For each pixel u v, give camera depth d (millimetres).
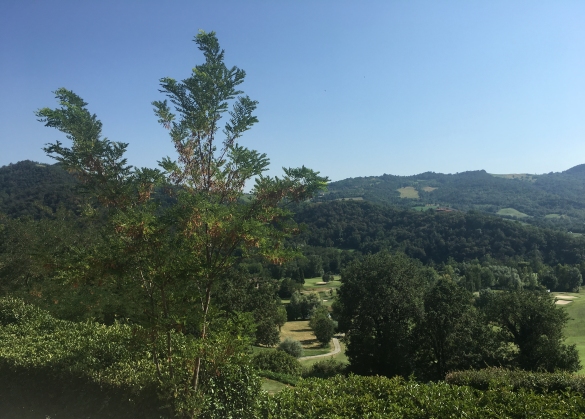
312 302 55969
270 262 5703
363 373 24688
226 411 6027
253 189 5805
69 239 15922
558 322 22562
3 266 20234
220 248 5477
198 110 5973
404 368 23500
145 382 6148
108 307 7184
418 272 27438
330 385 7457
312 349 40000
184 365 5891
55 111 5238
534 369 21719
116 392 6430
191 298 5625
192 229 5027
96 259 4938
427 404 6344
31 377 7566
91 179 5520
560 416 5879
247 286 24656
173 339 6094
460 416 5973
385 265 25859
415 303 24266
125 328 7211
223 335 5430
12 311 11930
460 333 22812
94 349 7754
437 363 23891
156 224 4934
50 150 5367
